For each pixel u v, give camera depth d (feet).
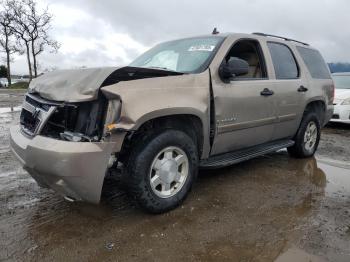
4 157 17.52
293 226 10.78
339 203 12.73
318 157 19.49
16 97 60.90
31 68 112.57
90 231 10.27
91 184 9.61
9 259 8.84
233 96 13.11
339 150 21.54
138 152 10.52
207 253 9.23
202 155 12.75
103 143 9.63
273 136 16.28
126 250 9.33
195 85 11.88
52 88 10.66
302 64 17.97
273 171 16.46
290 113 16.63
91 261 8.82
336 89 33.22
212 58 12.92
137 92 10.15
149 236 10.03
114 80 10.31
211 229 10.48
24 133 11.16
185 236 10.07
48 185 10.60
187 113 11.28
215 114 12.53
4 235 9.95
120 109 9.79
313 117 18.66
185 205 12.11
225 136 13.25
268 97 14.84
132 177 10.50
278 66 16.19
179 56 13.91
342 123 31.71
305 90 17.49
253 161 18.12
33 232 10.14
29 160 9.93
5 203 12.03
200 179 14.94
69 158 9.24
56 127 10.50
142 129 10.80
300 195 13.43
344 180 15.42
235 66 12.46
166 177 11.22
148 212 11.12
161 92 10.75
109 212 11.48
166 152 11.17
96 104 9.93
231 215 11.46
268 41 16.08
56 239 9.80
